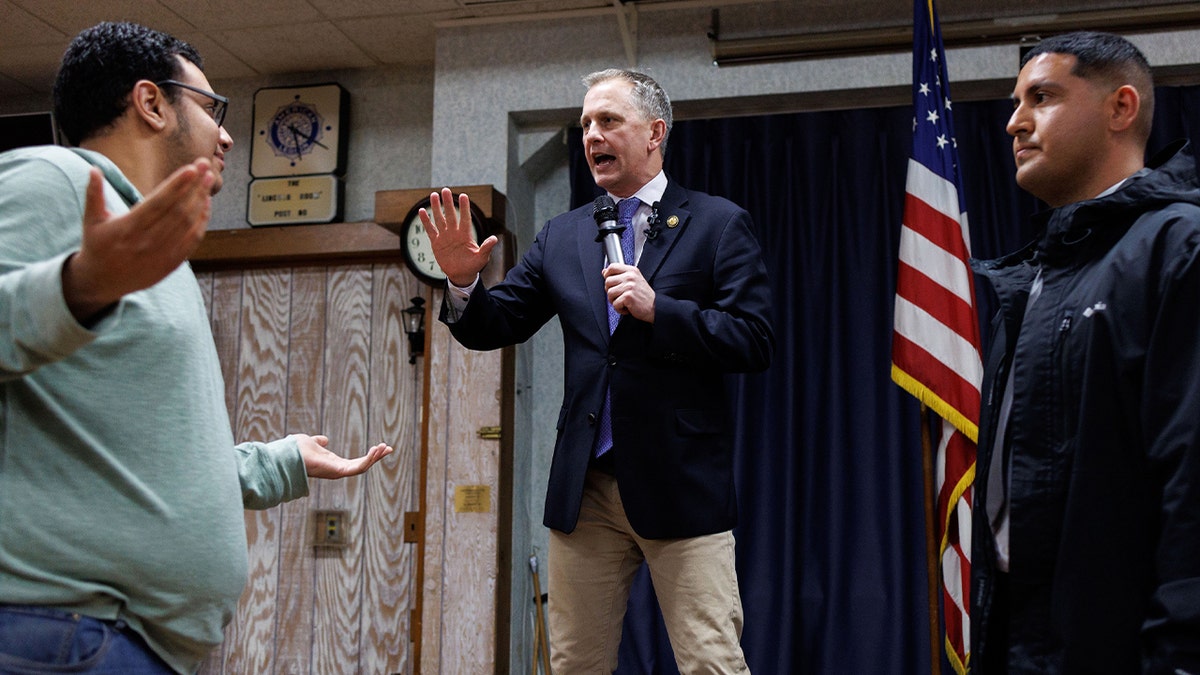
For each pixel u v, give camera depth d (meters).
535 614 3.92
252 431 4.17
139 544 1.04
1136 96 1.41
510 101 3.98
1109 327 1.25
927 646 3.44
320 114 4.30
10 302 0.89
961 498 2.96
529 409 4.05
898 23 3.73
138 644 1.06
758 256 2.06
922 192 3.14
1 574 0.98
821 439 3.67
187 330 1.14
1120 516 1.21
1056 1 3.64
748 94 3.82
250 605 4.03
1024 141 1.47
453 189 3.74
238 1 3.85
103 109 1.22
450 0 3.88
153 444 1.08
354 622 3.95
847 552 3.55
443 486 3.71
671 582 1.89
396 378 4.10
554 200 4.27
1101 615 1.20
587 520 1.98
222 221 4.44
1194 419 1.11
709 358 1.88
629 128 2.10
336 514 4.03
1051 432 1.31
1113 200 1.31
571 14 3.96
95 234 0.84
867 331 3.69
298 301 4.25
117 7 3.89
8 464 1.01
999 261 1.65
